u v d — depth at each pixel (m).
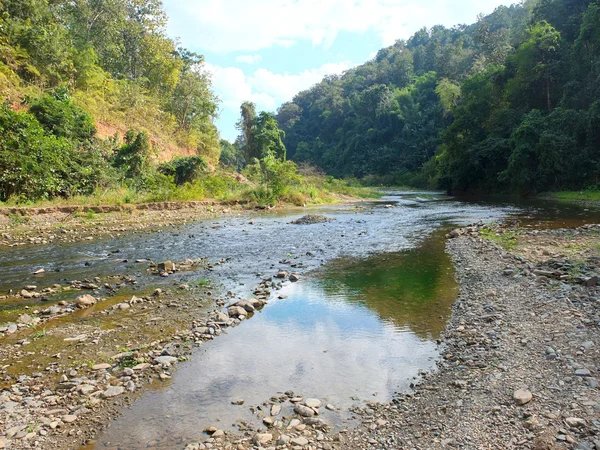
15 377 4.55
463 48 93.94
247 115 59.94
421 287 7.71
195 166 26.20
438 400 3.91
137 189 21.91
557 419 3.33
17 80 21.34
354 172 86.06
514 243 10.93
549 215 17.55
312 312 6.51
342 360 4.88
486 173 35.41
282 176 27.53
